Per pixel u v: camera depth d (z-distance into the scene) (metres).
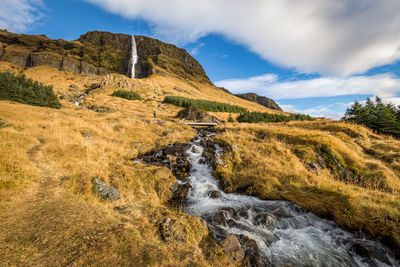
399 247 5.25
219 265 4.32
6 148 7.91
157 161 12.59
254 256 4.92
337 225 6.71
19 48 187.75
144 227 4.86
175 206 7.67
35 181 6.20
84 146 11.12
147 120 25.53
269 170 10.34
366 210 6.44
